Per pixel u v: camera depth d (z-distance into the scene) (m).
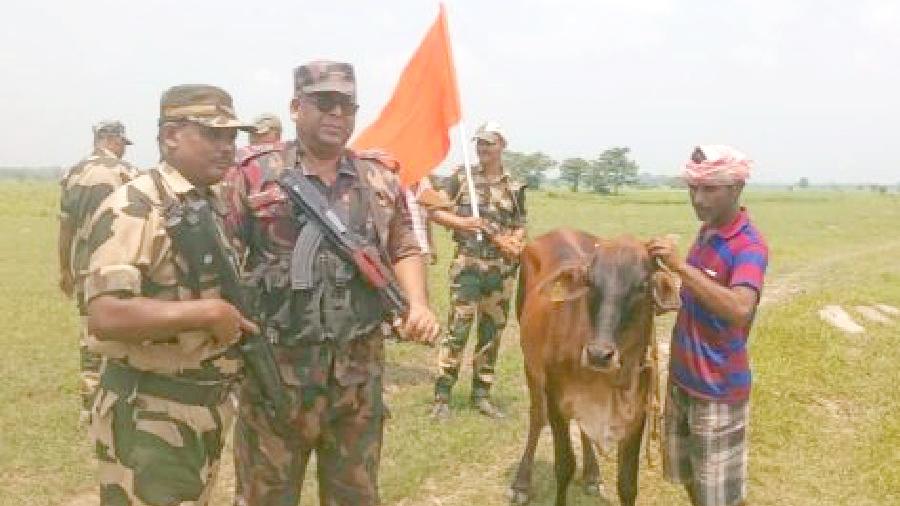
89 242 3.12
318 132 3.55
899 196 121.00
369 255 3.58
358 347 3.66
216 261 3.20
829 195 127.31
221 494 5.90
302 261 3.50
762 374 9.38
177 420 3.23
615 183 130.50
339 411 3.66
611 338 4.54
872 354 10.87
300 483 3.79
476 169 7.71
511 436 7.20
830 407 8.60
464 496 6.02
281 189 3.54
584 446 6.14
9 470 6.10
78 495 5.81
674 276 4.50
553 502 6.01
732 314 4.19
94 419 3.30
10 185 91.06
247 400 3.66
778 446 7.29
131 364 3.20
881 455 7.10
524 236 7.75
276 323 3.53
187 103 3.20
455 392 8.46
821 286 17.23
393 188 3.83
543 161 125.12
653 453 6.89
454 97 7.01
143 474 3.21
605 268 4.61
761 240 4.39
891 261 24.00
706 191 4.32
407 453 6.63
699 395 4.52
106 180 5.63
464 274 7.51
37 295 13.93
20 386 8.16
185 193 3.24
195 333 3.20
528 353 5.84
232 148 3.30
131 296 3.03
